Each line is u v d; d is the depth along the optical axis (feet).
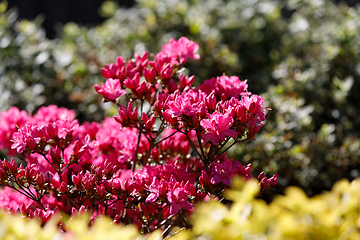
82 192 3.57
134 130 3.94
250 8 7.67
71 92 6.97
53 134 3.59
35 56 6.82
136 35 7.38
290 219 2.91
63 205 3.73
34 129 3.55
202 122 3.43
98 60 7.13
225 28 7.52
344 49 6.13
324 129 5.13
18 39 6.85
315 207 2.94
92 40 7.89
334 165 5.15
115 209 3.67
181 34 7.49
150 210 3.51
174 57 3.87
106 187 3.46
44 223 3.33
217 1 7.75
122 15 8.20
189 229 3.45
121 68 3.82
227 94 3.72
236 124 3.46
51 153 3.54
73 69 6.90
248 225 2.93
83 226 3.08
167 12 7.52
